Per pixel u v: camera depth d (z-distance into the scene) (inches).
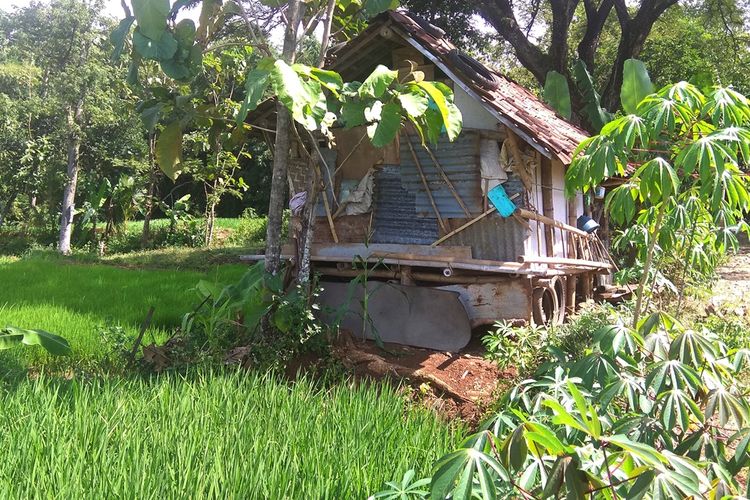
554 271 313.4
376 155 328.2
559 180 356.5
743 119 137.7
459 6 713.0
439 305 297.0
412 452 149.6
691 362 110.2
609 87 698.2
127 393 187.0
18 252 990.4
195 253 763.4
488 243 306.5
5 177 1010.1
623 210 145.9
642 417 100.0
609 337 111.7
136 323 326.3
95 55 970.7
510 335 257.3
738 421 97.9
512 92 398.9
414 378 239.5
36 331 230.4
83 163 1013.2
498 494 86.4
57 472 121.9
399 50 312.5
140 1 236.4
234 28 408.5
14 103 995.3
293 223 340.8
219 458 130.8
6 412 166.2
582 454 79.5
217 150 796.0
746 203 135.5
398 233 327.6
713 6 818.2
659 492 66.7
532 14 820.0
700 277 346.3
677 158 129.5
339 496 125.3
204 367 221.6
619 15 663.8
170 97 283.4
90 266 636.1
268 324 260.4
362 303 287.0
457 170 310.3
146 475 122.9
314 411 172.6
